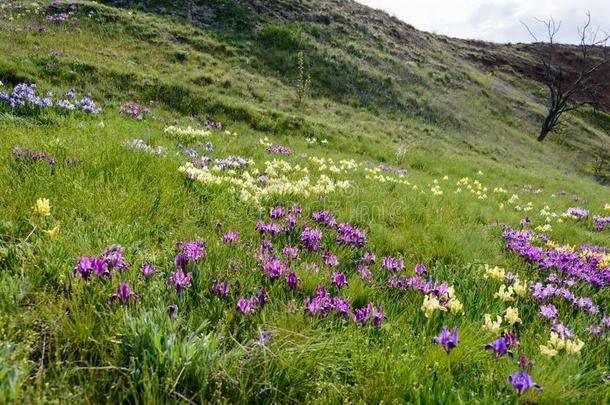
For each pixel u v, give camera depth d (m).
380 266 5.13
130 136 10.94
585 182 28.86
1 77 15.74
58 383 2.28
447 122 33.62
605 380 3.01
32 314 2.81
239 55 29.94
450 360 3.04
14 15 26.36
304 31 36.81
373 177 13.23
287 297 3.78
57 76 17.81
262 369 2.69
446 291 4.12
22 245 3.71
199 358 2.55
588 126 52.28
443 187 14.80
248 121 20.20
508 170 24.36
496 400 2.67
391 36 46.81
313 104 27.02
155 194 5.99
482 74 54.16
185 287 3.47
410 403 2.62
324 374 2.80
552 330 3.87
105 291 3.22
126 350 2.63
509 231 8.61
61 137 8.44
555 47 74.88
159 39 27.75
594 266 6.66
